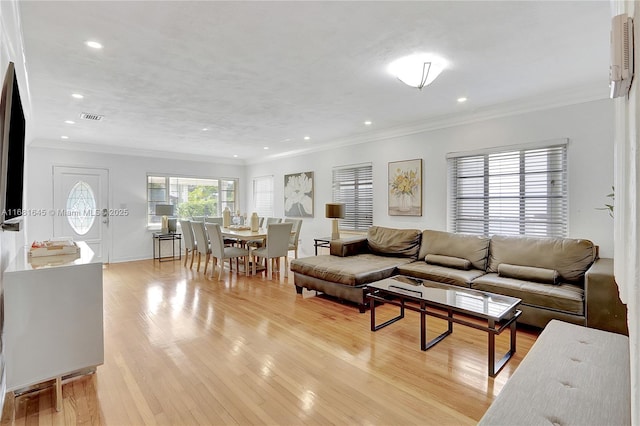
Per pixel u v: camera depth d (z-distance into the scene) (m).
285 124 4.80
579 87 3.30
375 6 1.96
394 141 5.15
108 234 6.46
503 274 3.37
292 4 1.93
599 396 1.32
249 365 2.38
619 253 0.87
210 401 1.95
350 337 2.87
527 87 3.31
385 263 4.09
